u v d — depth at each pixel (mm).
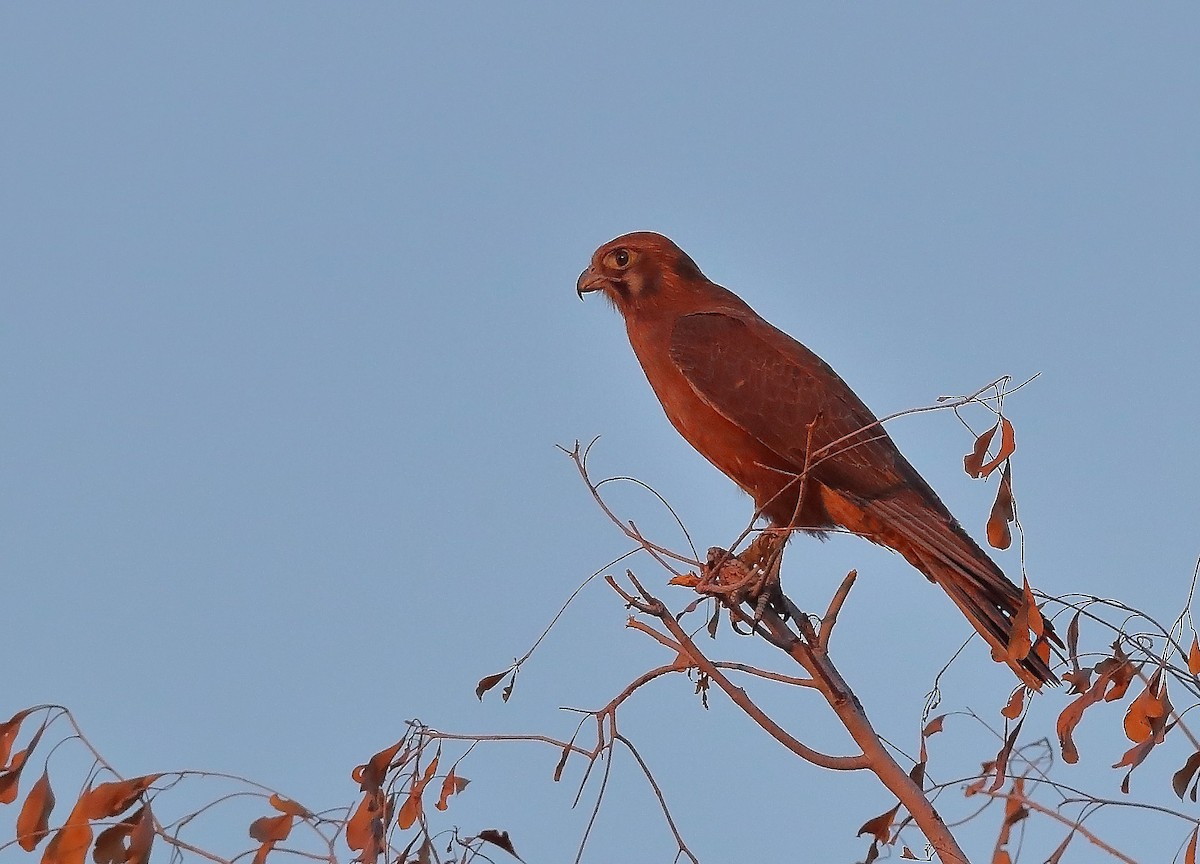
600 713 9250
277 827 8453
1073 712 8711
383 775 8914
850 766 9477
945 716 9727
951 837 9164
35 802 8578
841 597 9867
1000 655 10055
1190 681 8594
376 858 8547
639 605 9617
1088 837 8344
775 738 9523
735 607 10078
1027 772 9023
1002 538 8930
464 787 9109
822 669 9742
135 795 8453
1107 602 8812
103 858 8430
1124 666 8656
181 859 8383
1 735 8742
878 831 9641
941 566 13906
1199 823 8367
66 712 8867
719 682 9586
